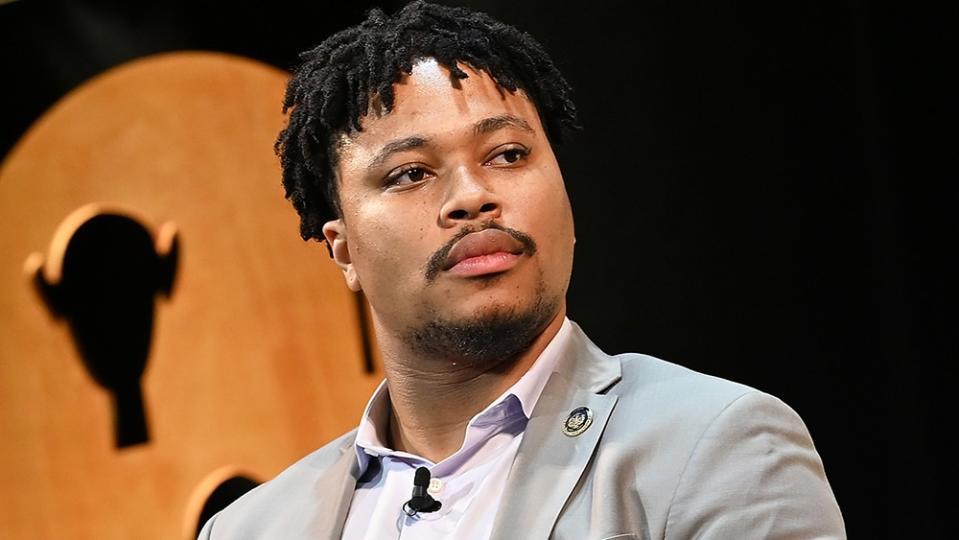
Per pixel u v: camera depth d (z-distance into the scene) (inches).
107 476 343.6
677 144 343.3
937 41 327.0
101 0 359.9
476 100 193.2
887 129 331.0
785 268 335.9
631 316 343.3
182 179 356.5
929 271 327.3
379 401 210.8
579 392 191.8
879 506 328.2
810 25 337.4
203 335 351.9
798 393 333.4
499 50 203.5
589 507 173.2
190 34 362.0
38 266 347.3
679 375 188.2
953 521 324.2
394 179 193.5
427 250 187.9
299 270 358.6
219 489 345.7
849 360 331.3
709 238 340.5
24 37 355.9
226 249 355.9
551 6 347.6
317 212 220.1
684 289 341.1
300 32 359.9
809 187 335.6
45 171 351.3
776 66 339.0
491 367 195.5
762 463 169.5
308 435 351.9
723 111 341.1
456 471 193.5
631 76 346.0
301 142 210.2
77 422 344.2
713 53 343.0
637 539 168.4
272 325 355.3
